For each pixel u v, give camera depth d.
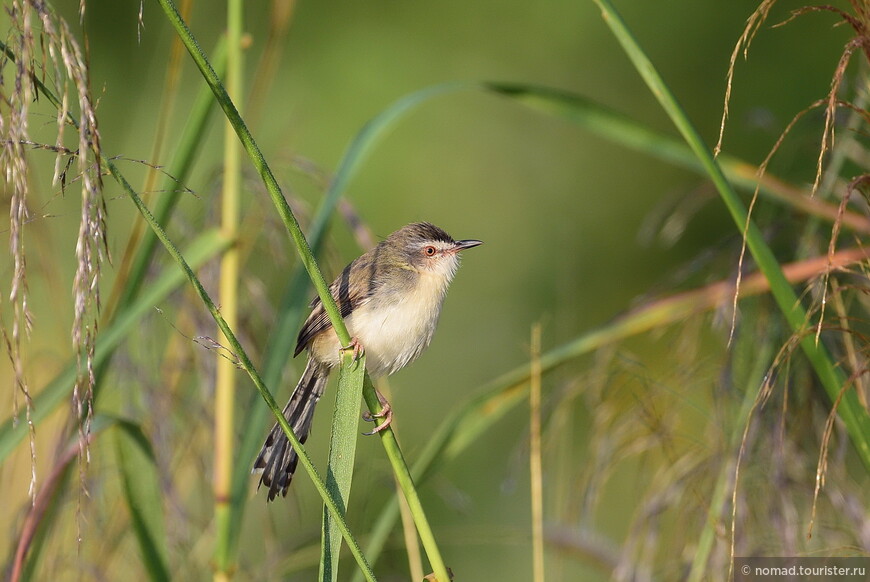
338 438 6.35
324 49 18.81
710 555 8.96
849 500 8.80
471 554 15.37
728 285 9.18
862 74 8.77
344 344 6.35
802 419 9.00
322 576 6.14
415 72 19.03
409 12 19.39
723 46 19.23
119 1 17.25
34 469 5.15
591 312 19.11
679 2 19.38
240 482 8.40
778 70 18.86
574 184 19.56
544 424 10.55
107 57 17.06
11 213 4.92
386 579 11.58
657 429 9.59
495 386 9.26
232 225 8.82
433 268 10.66
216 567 8.30
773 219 9.79
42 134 9.87
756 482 8.97
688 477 9.36
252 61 17.86
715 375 9.89
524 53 19.66
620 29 7.60
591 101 9.14
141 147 15.12
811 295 9.11
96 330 5.09
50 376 10.65
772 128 11.06
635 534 9.39
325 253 10.07
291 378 10.60
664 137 9.08
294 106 18.02
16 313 4.91
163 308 10.52
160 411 9.80
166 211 8.84
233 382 8.63
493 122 19.41
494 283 18.89
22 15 4.94
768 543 9.02
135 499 8.58
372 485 11.23
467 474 16.42
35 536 8.61
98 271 5.01
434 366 18.19
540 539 8.30
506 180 19.17
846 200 6.52
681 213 12.69
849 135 9.09
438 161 18.84
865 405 7.42
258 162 5.85
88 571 9.38
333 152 18.09
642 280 19.25
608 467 9.87
